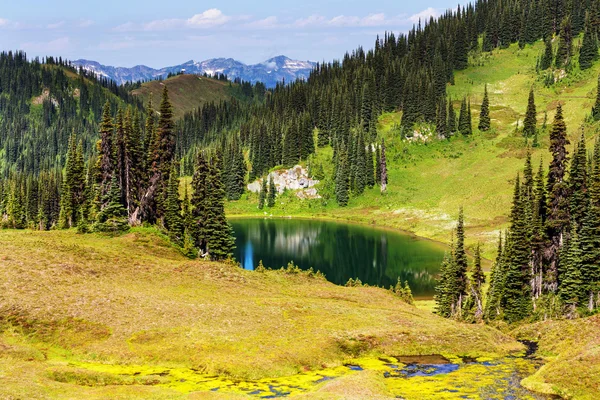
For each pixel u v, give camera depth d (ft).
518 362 171.73
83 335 162.71
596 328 187.32
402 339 185.57
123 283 214.48
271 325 188.24
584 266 266.36
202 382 141.38
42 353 148.56
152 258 261.24
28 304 171.53
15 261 204.85
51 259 217.15
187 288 224.33
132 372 145.07
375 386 136.56
